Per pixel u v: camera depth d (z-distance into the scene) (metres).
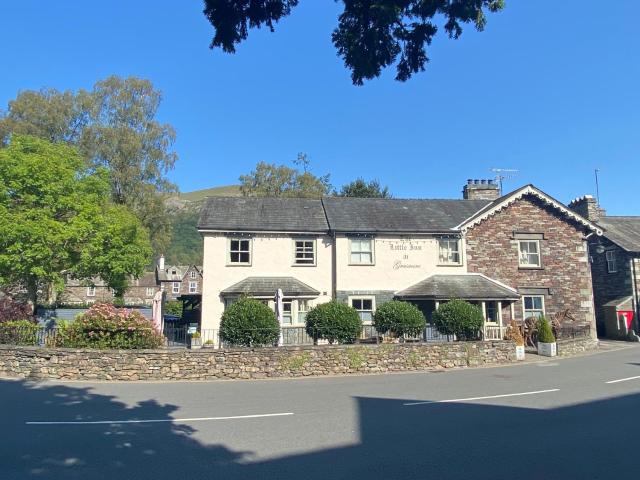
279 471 6.16
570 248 26.70
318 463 6.47
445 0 5.29
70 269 23.38
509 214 26.52
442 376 15.52
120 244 23.91
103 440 7.65
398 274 25.38
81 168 25.27
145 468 6.30
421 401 11.05
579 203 34.03
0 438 7.79
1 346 15.41
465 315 19.55
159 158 42.19
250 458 6.70
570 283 26.38
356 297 24.83
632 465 6.35
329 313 18.16
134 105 42.19
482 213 26.05
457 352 17.91
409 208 28.50
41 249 20.78
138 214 40.19
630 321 29.53
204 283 24.12
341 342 18.03
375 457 6.73
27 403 10.96
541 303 26.08
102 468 6.30
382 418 9.23
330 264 25.27
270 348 15.87
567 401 10.89
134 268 24.56
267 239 25.00
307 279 24.95
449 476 5.96
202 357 15.39
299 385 13.87
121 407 10.46
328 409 10.15
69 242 22.47
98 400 11.34
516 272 26.12
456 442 7.48
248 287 23.55
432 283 24.72
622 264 30.69
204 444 7.40
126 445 7.36
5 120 38.88
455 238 26.16
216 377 15.36
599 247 32.72
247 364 15.64
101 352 15.03
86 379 14.87
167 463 6.50
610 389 12.48
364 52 5.62
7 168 21.88
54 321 24.67
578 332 25.59
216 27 5.58
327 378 15.47
